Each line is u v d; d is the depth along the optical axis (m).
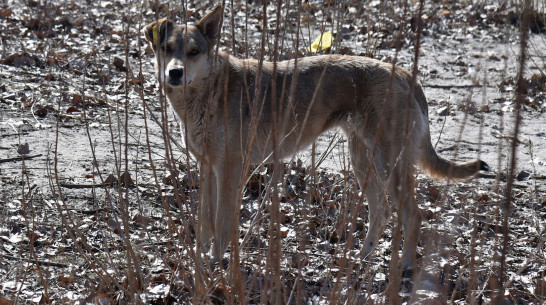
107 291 8.21
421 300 7.04
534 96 17.31
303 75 9.98
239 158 9.77
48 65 17.05
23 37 19.09
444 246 7.38
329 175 12.09
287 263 8.48
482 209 11.05
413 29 22.67
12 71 16.42
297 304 6.52
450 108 16.39
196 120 9.76
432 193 11.95
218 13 9.95
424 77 18.19
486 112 16.30
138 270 7.62
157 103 15.33
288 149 10.20
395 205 9.19
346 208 6.89
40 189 11.05
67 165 12.11
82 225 9.96
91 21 20.78
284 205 10.97
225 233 9.41
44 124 13.77
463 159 13.63
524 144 14.53
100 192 11.17
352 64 10.02
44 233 9.71
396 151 9.52
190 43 9.59
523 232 10.42
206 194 9.48
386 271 9.19
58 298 8.05
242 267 8.66
